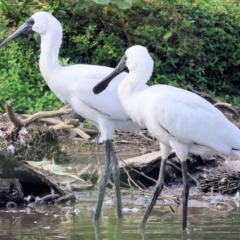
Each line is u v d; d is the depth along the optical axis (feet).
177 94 34.01
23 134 45.16
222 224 33.78
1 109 50.44
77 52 55.01
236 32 59.26
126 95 34.55
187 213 36.55
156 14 57.77
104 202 39.40
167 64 56.08
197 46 56.34
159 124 33.65
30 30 39.83
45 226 33.06
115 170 36.37
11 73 52.95
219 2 61.41
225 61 58.23
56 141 44.88
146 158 43.09
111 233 31.94
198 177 43.80
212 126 33.94
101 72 37.86
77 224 33.83
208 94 55.26
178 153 34.19
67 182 41.75
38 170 42.78
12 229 32.27
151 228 33.09
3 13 56.70
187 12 58.75
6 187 37.91
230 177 42.11
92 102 37.27
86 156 45.55
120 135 49.24
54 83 38.47
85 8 55.42
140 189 40.32
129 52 34.68
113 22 55.93
